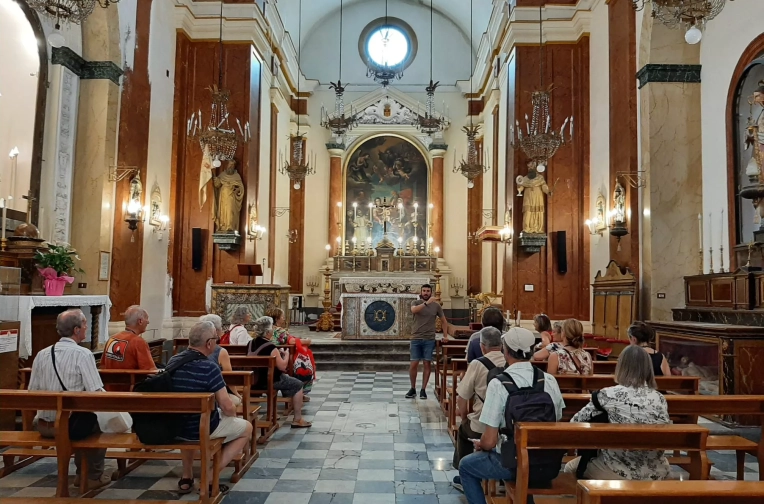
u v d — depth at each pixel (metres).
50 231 9.02
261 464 5.48
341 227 21.39
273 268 17.23
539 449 3.42
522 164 13.16
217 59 13.16
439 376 8.98
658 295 9.58
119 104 10.21
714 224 9.26
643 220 9.96
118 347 5.48
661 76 9.77
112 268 10.02
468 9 20.30
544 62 13.11
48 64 9.15
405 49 22.36
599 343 10.78
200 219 12.73
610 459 3.42
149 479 4.96
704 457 3.38
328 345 12.72
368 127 21.84
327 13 22.16
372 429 6.85
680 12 6.77
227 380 5.43
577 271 12.70
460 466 3.94
